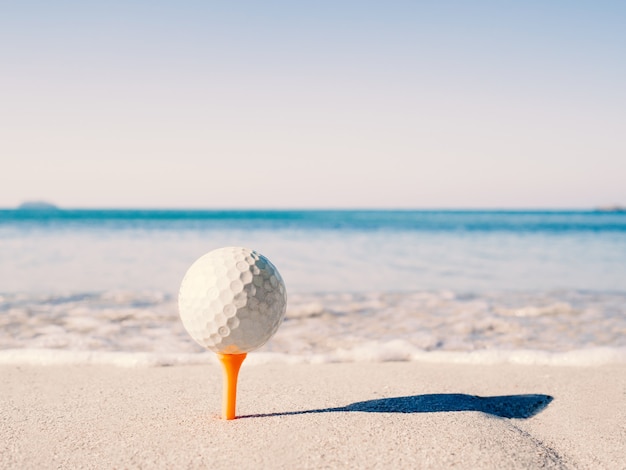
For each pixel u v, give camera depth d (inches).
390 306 25.8
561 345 18.5
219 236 80.3
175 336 19.2
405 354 17.0
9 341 18.2
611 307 25.9
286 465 9.5
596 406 12.5
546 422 11.8
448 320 22.5
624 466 10.1
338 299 27.7
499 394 13.4
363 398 12.5
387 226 138.3
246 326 10.7
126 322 21.4
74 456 10.1
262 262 11.1
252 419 11.2
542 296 29.4
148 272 37.6
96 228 104.8
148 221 157.8
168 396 13.0
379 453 9.8
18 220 157.5
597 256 55.0
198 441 10.3
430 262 47.6
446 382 14.1
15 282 32.8
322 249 59.9
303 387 13.4
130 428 11.1
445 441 10.2
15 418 11.7
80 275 36.0
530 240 81.6
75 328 20.2
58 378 14.5
